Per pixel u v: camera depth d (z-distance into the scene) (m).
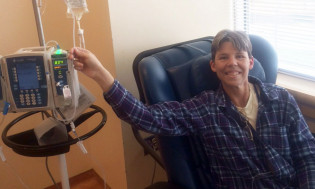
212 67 1.39
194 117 1.32
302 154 1.30
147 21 1.76
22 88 1.21
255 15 2.13
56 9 1.99
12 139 1.46
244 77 1.30
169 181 1.39
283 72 2.07
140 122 1.22
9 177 2.12
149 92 1.36
